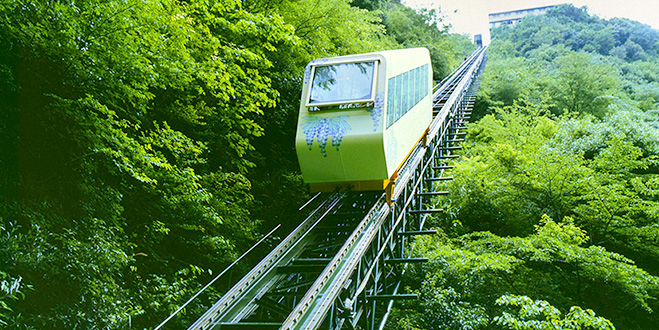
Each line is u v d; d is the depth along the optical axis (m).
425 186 15.50
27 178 7.52
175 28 8.05
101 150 7.23
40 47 6.76
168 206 9.54
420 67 12.88
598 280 14.02
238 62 11.08
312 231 8.98
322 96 8.99
